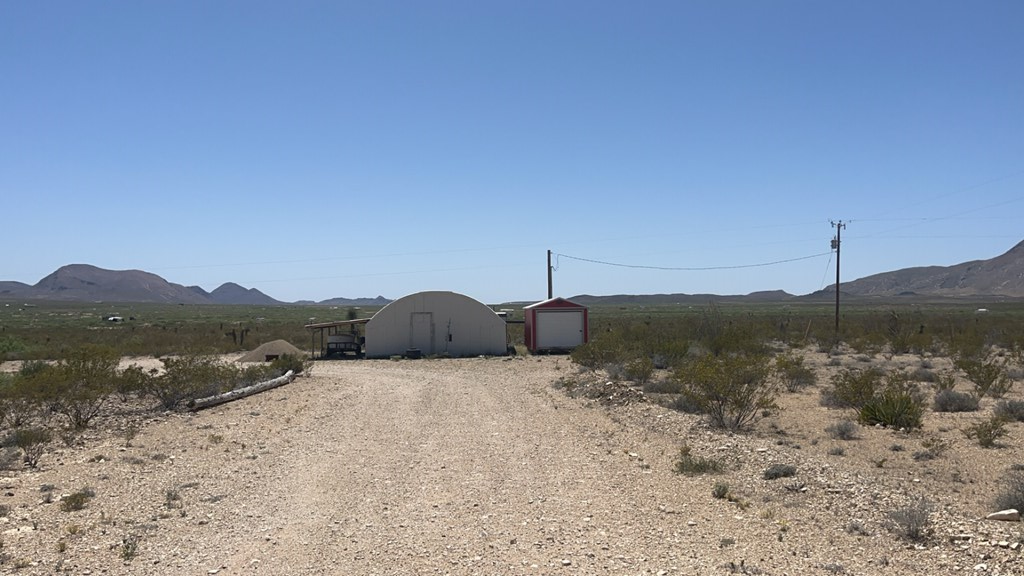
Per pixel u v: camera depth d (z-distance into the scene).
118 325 100.12
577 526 11.16
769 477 13.82
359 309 162.88
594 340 37.78
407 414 23.58
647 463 15.73
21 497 12.75
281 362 37.53
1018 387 27.75
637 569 9.16
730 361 21.06
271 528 11.23
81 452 17.17
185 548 10.21
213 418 22.81
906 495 11.92
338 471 15.26
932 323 77.00
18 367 40.94
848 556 9.44
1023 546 9.16
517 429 20.50
